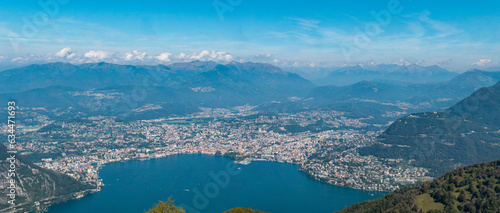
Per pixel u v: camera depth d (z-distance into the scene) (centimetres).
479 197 15200
